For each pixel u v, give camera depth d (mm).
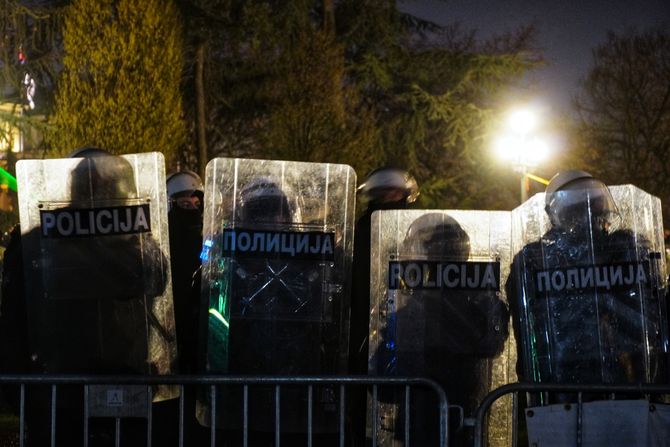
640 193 4898
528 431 4719
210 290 5043
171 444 5230
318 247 5047
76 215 5008
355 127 20234
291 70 18938
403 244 5098
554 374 4871
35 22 23781
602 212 4875
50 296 5008
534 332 4922
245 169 5066
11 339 5211
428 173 28938
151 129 16562
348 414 5164
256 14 25750
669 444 4668
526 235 4957
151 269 5031
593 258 4871
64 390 5035
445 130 28078
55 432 4793
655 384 4641
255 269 5035
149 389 4801
